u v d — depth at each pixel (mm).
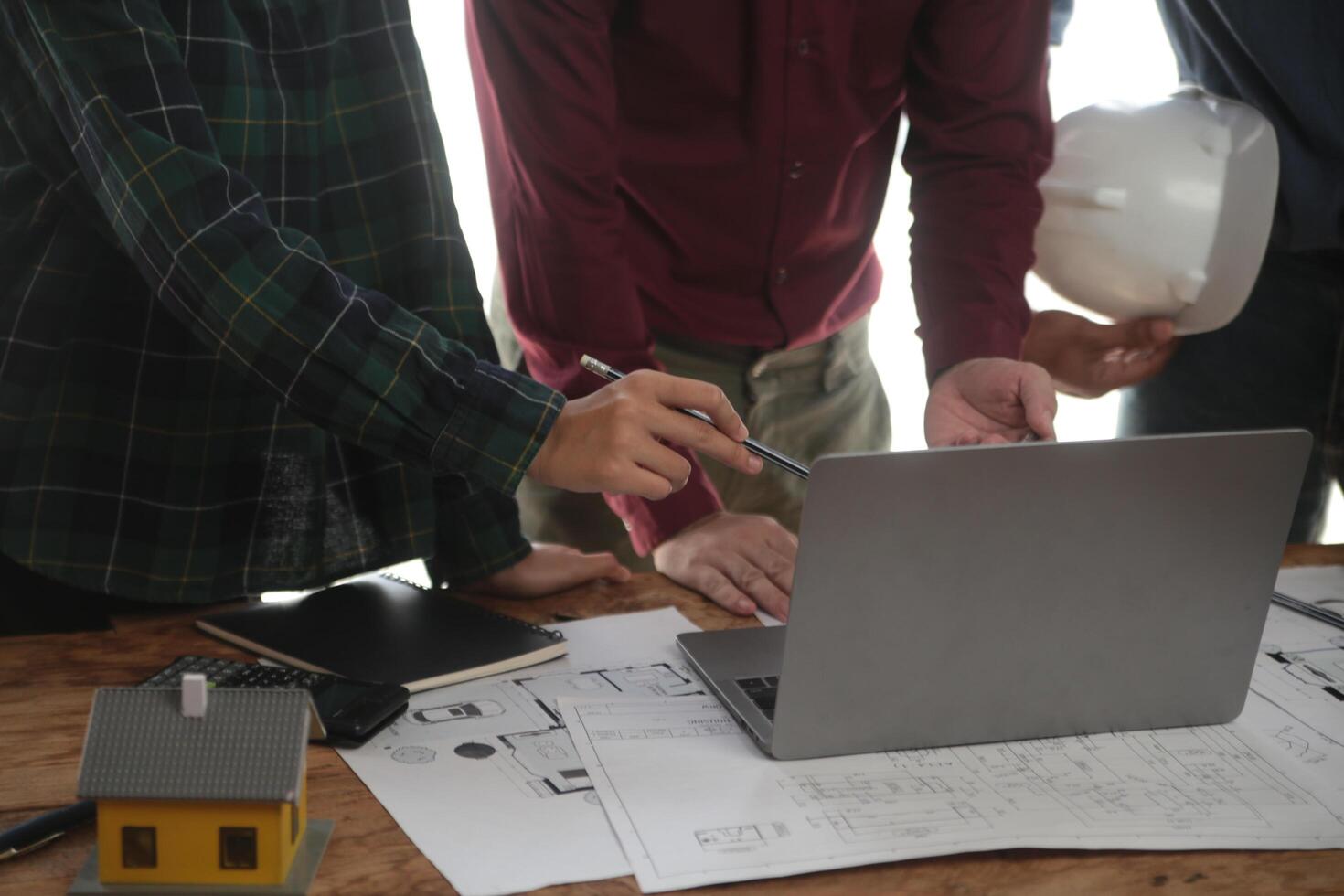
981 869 794
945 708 929
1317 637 1185
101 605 1228
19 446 1143
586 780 879
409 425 974
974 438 1434
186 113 979
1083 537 900
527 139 1437
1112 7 3996
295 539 1209
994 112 1631
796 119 1556
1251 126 1766
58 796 851
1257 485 921
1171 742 974
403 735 938
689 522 1387
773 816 833
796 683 882
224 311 947
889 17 1572
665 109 1572
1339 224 1734
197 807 706
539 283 1512
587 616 1210
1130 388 2102
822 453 1908
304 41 1162
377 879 760
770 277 1687
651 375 1016
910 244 1719
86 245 1136
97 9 948
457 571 1259
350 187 1193
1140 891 780
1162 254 1788
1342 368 1629
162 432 1167
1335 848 835
